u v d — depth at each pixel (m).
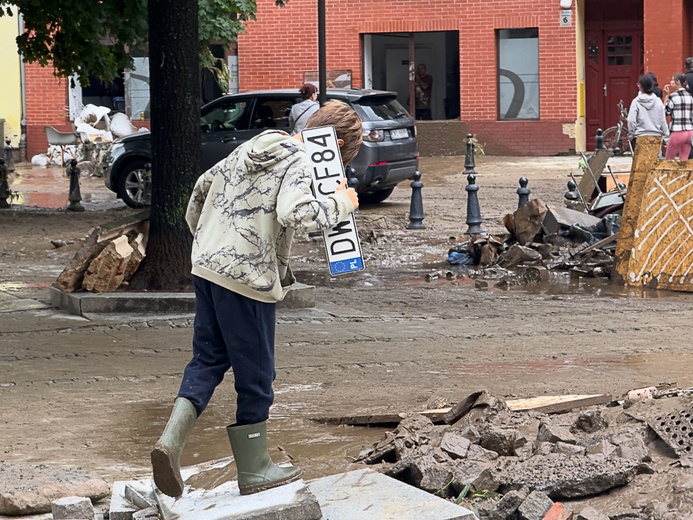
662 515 4.41
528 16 29.91
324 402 6.89
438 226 16.67
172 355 8.44
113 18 16.94
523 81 30.44
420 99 31.86
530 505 4.45
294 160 4.18
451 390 7.12
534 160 28.77
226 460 5.40
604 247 12.99
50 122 31.72
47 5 16.77
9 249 14.68
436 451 5.15
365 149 18.00
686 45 29.42
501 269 12.90
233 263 4.18
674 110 18.19
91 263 10.27
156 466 4.06
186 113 10.56
